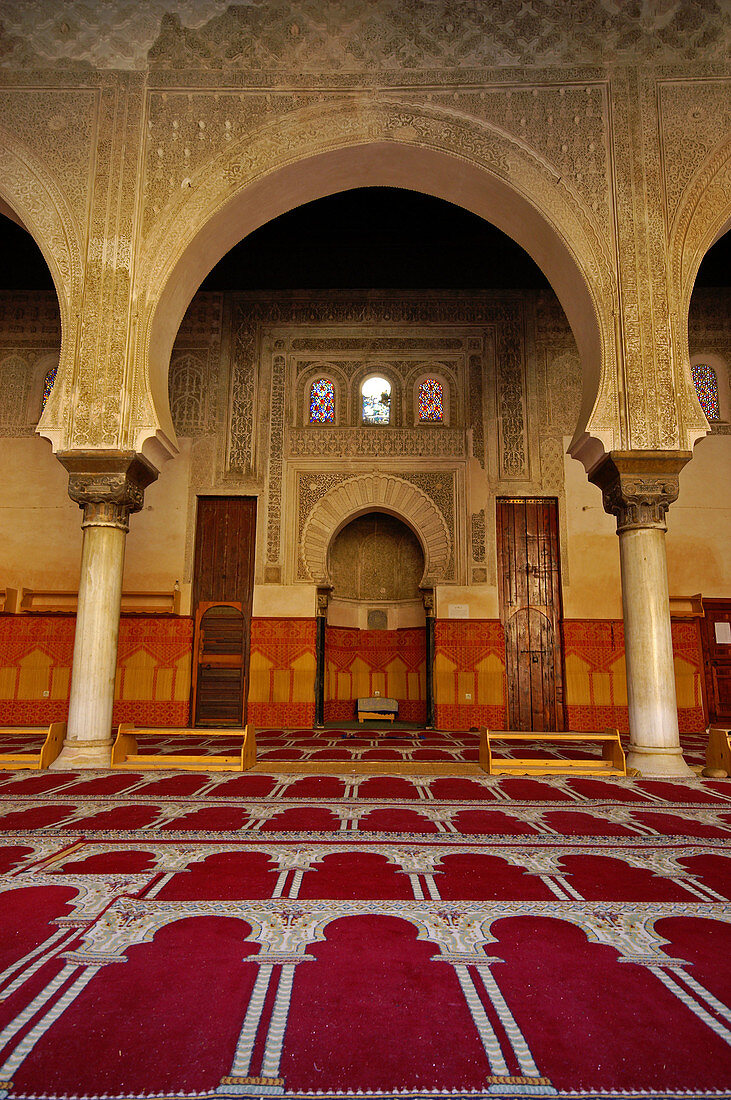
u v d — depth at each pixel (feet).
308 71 22.15
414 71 22.08
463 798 15.47
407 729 33.35
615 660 32.91
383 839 11.42
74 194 21.59
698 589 33.42
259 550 34.22
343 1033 5.18
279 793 15.98
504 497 34.60
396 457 35.06
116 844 11.02
